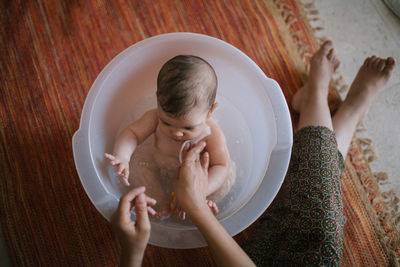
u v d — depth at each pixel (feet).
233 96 3.47
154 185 3.17
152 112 3.13
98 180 2.48
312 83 3.52
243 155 3.36
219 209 3.06
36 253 3.20
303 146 2.86
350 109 3.55
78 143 2.51
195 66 2.37
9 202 3.34
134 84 3.18
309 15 4.15
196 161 2.46
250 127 3.37
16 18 3.88
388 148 3.73
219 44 2.83
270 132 2.76
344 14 4.19
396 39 4.13
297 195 2.63
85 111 2.60
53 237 3.26
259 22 4.07
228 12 4.07
